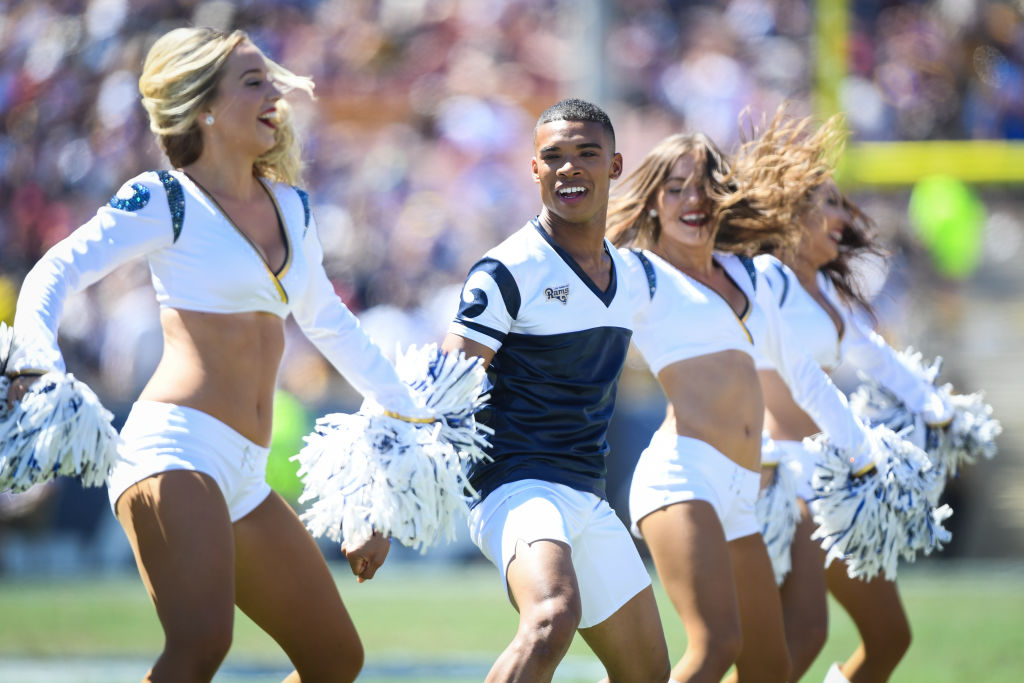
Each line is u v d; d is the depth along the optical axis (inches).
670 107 1727.4
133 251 376.5
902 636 510.9
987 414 552.1
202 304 382.0
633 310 458.9
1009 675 605.6
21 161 1753.2
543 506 382.0
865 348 551.2
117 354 1391.5
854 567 478.0
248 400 387.2
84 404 353.1
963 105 1544.0
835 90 1391.5
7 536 1123.9
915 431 542.3
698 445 453.1
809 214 542.3
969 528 1218.0
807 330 528.4
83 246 369.7
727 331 464.8
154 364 1385.3
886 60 1577.3
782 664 463.5
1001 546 1213.1
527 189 1673.2
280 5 1879.9
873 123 1524.4
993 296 1391.5
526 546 372.5
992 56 1578.5
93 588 1013.8
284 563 392.5
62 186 1727.4
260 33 1854.1
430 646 736.3
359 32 1859.0
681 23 1800.0
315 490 390.3
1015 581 1044.5
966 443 547.5
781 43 1787.6
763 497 497.0
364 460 383.2
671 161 474.3
